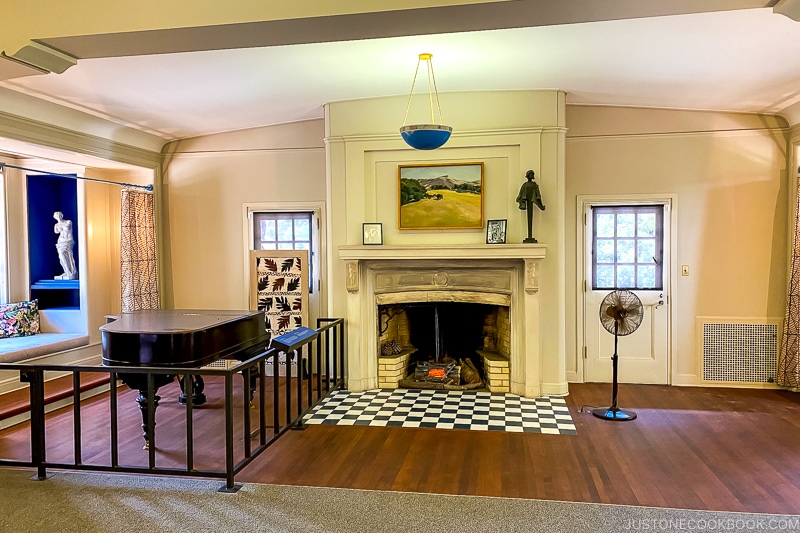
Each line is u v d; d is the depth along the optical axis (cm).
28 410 496
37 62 316
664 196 589
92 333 646
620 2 262
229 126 646
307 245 662
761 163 573
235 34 301
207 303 682
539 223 550
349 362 582
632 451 408
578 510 315
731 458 394
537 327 546
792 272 552
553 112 541
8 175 637
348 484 352
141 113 554
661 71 464
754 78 468
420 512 313
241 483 354
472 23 290
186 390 345
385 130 568
